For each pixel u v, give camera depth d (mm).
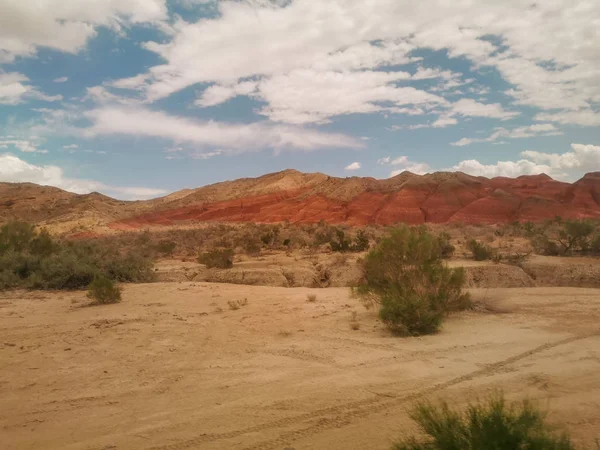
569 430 5617
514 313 13609
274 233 49250
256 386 7797
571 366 8367
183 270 29578
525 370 8172
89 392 7762
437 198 92438
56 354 10180
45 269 23000
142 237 56188
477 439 4285
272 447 5629
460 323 12312
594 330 11203
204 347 10469
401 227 14758
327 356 9438
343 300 16781
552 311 13828
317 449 5527
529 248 35031
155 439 5953
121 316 14234
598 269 24234
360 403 6867
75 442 5961
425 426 4730
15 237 29906
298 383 7867
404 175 113562
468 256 30062
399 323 11328
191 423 6398
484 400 6551
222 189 134250
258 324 12828
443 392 7164
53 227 76625
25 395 7703
